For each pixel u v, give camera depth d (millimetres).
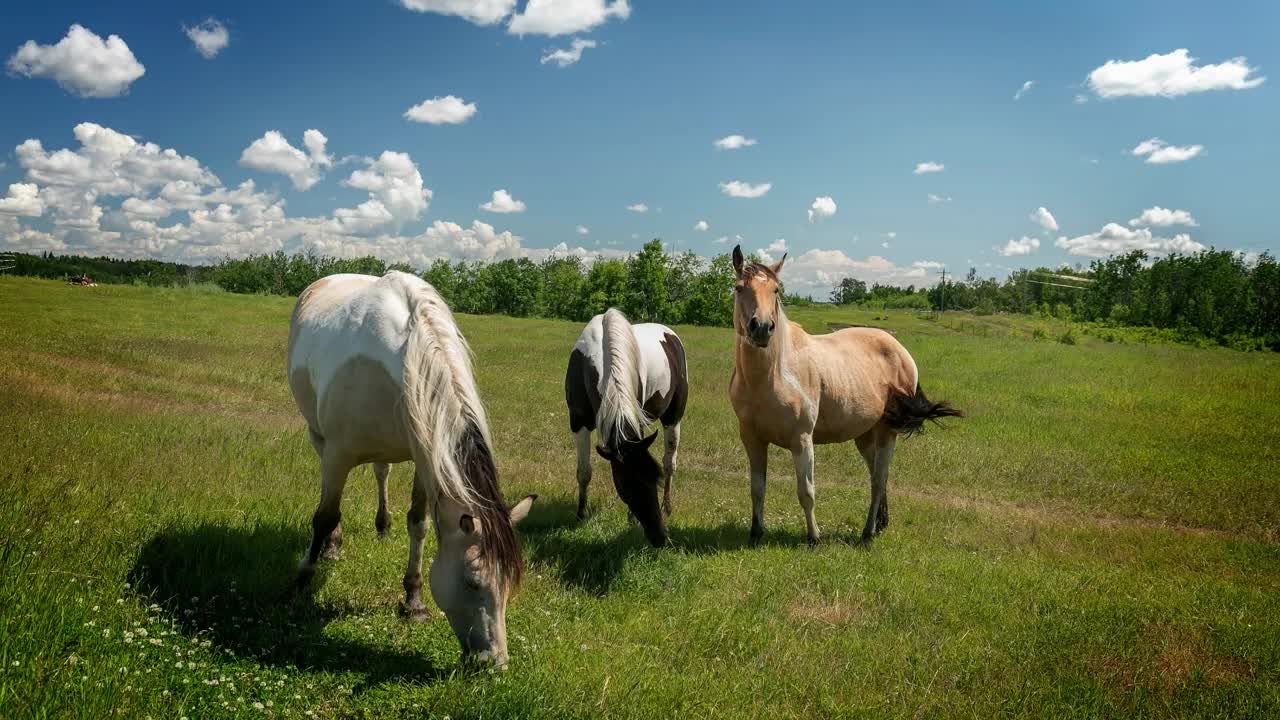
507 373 17469
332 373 4109
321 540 4227
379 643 3656
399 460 4336
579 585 4883
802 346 6379
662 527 5352
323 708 2945
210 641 3246
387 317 3977
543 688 3127
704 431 11664
